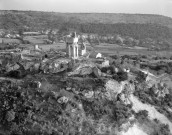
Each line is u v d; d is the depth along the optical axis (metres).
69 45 145.38
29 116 101.88
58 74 128.12
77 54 148.12
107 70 133.25
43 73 129.75
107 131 105.31
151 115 124.06
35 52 183.88
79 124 103.44
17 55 163.75
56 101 108.31
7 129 99.31
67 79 121.19
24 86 114.88
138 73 147.25
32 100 107.88
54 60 137.25
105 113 110.94
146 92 135.88
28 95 109.50
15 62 142.88
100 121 107.69
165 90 146.50
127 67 154.25
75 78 122.94
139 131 113.06
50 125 100.25
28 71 133.00
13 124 99.75
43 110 104.75
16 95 110.06
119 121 109.75
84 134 100.88
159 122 122.12
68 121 102.50
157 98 136.75
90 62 138.62
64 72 129.12
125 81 128.25
